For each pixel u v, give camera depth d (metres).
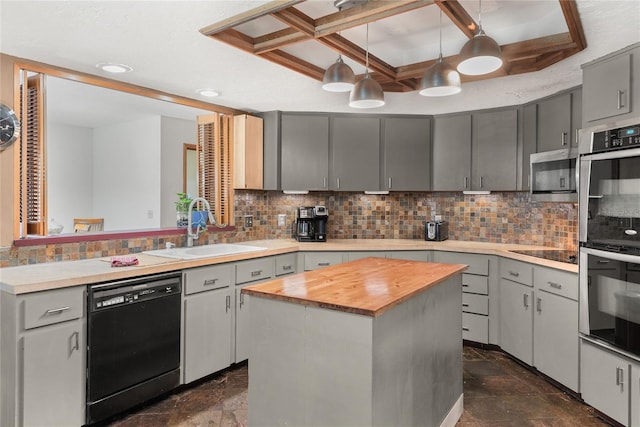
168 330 2.63
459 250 3.67
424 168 4.09
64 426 2.12
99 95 4.00
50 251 2.61
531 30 2.34
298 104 3.73
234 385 2.89
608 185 2.32
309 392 1.75
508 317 3.35
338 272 2.37
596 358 2.43
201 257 2.86
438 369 2.24
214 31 2.06
